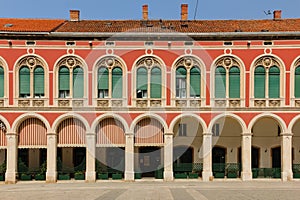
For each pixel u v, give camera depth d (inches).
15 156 1482.5
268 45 1510.8
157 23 1708.9
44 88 1508.4
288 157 1491.1
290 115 1496.1
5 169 1502.2
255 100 1504.7
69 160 1662.2
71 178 1557.6
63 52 1512.1
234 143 1644.9
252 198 1011.9
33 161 1638.8
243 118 1502.2
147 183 1417.3
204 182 1439.5
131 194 1095.6
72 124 1512.1
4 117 1487.5
